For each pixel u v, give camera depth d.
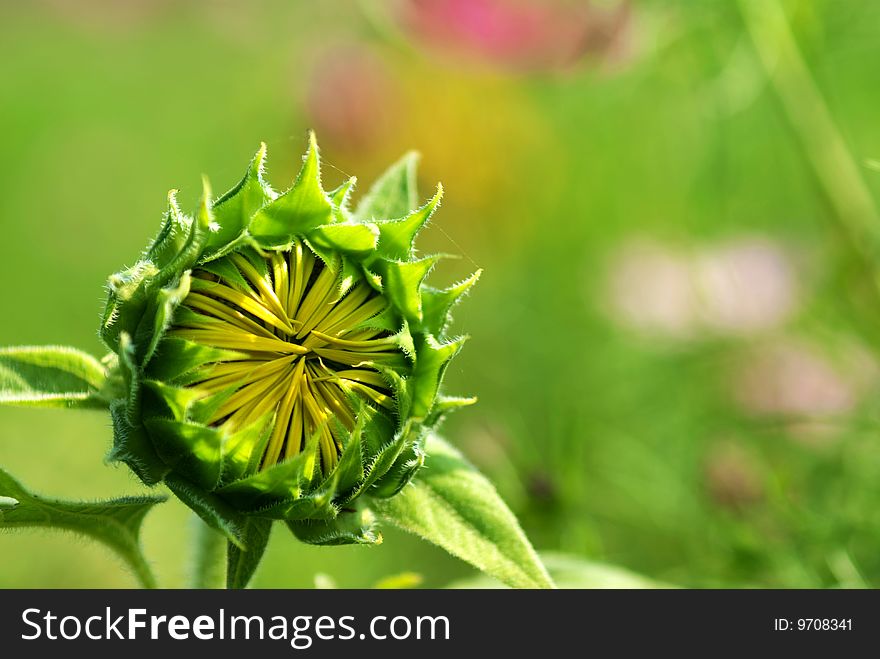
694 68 0.82
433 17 0.82
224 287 0.58
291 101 1.04
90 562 0.93
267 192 0.58
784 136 0.92
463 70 0.85
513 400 0.99
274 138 1.13
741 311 0.82
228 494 0.58
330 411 0.58
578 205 1.05
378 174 1.00
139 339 0.58
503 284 1.06
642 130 1.00
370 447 0.58
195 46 1.29
